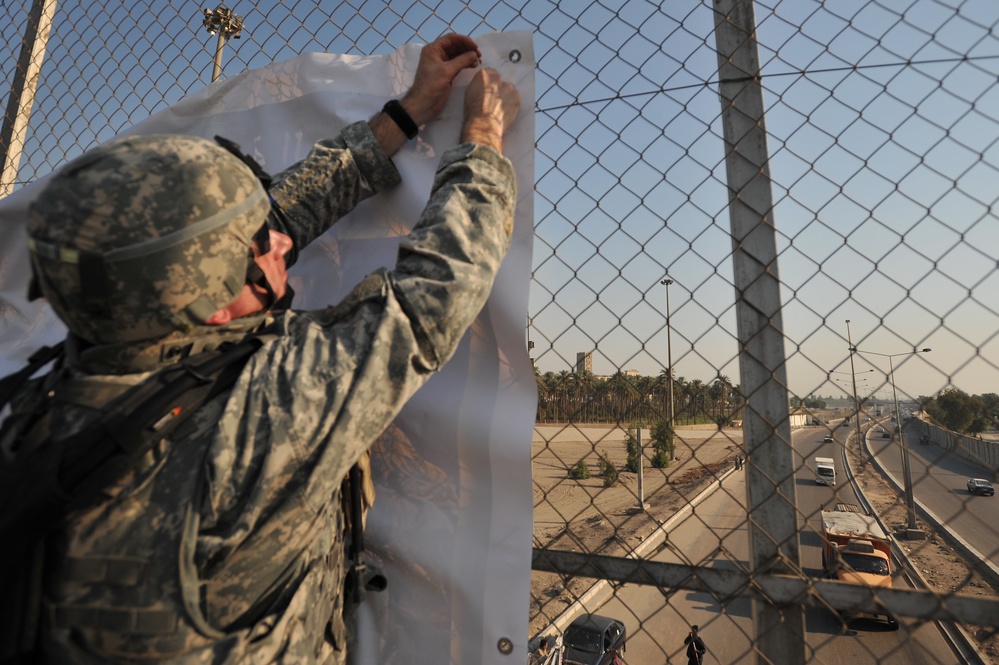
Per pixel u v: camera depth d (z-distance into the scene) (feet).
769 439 4.15
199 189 2.78
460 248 3.29
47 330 6.23
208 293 2.82
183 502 2.56
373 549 4.64
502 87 4.68
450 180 3.73
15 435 2.65
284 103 5.72
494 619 4.28
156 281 2.64
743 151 4.39
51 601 2.47
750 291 4.27
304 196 4.54
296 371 2.84
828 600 3.84
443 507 4.54
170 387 2.69
